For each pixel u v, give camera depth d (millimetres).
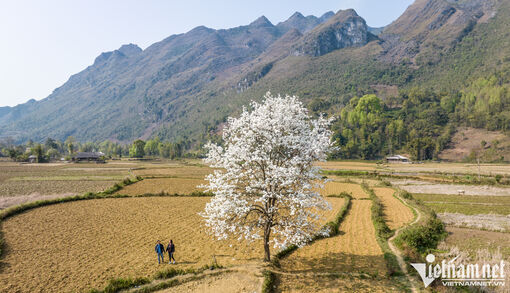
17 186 65562
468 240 30562
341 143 174125
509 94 182750
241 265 23312
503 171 91625
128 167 119000
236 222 21594
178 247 28359
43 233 32125
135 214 40500
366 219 38562
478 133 169250
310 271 23031
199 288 20312
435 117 193250
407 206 46188
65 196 51625
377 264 24359
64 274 22672
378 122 193750
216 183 21750
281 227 22844
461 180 74750
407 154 164750
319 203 21672
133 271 23281
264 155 21359
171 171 99875
